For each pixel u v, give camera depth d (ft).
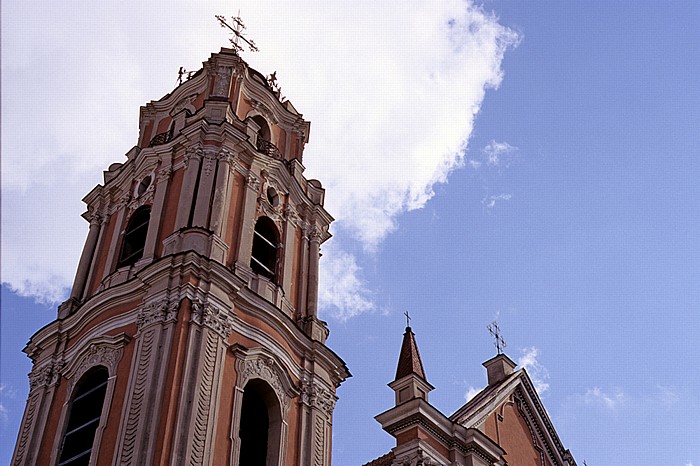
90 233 123.03
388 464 101.76
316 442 104.06
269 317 106.11
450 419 103.24
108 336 101.60
